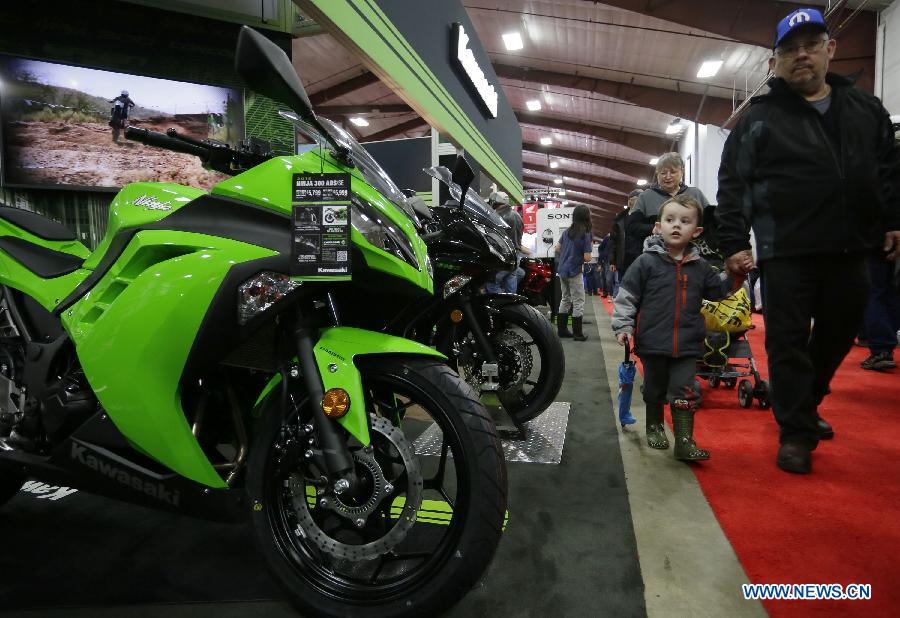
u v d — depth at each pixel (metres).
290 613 1.54
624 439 3.03
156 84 5.06
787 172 2.49
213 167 1.81
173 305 1.43
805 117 2.49
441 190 7.84
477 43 9.18
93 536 2.00
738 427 3.20
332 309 1.54
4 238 2.07
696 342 2.67
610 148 24.36
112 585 1.68
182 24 5.16
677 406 2.65
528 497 2.29
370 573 1.68
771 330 2.58
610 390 4.19
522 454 2.77
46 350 1.83
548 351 3.05
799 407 2.52
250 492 1.47
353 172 1.56
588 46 13.40
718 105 14.57
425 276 1.54
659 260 2.73
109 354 1.49
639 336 2.78
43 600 1.61
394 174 8.20
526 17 12.62
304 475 1.50
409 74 5.74
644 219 3.88
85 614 1.54
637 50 12.88
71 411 1.65
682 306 2.67
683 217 2.63
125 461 1.52
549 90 18.05
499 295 3.10
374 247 1.43
